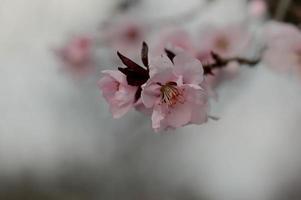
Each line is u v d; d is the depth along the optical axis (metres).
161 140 1.52
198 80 0.58
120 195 1.61
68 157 1.63
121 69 0.58
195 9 0.81
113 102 0.59
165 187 1.64
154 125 0.58
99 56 0.94
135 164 1.55
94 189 1.64
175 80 0.58
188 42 0.75
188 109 0.58
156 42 0.75
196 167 1.69
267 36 0.74
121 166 1.57
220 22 0.79
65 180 1.70
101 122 1.41
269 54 0.74
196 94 0.58
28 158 1.72
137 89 0.58
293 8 0.75
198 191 1.72
